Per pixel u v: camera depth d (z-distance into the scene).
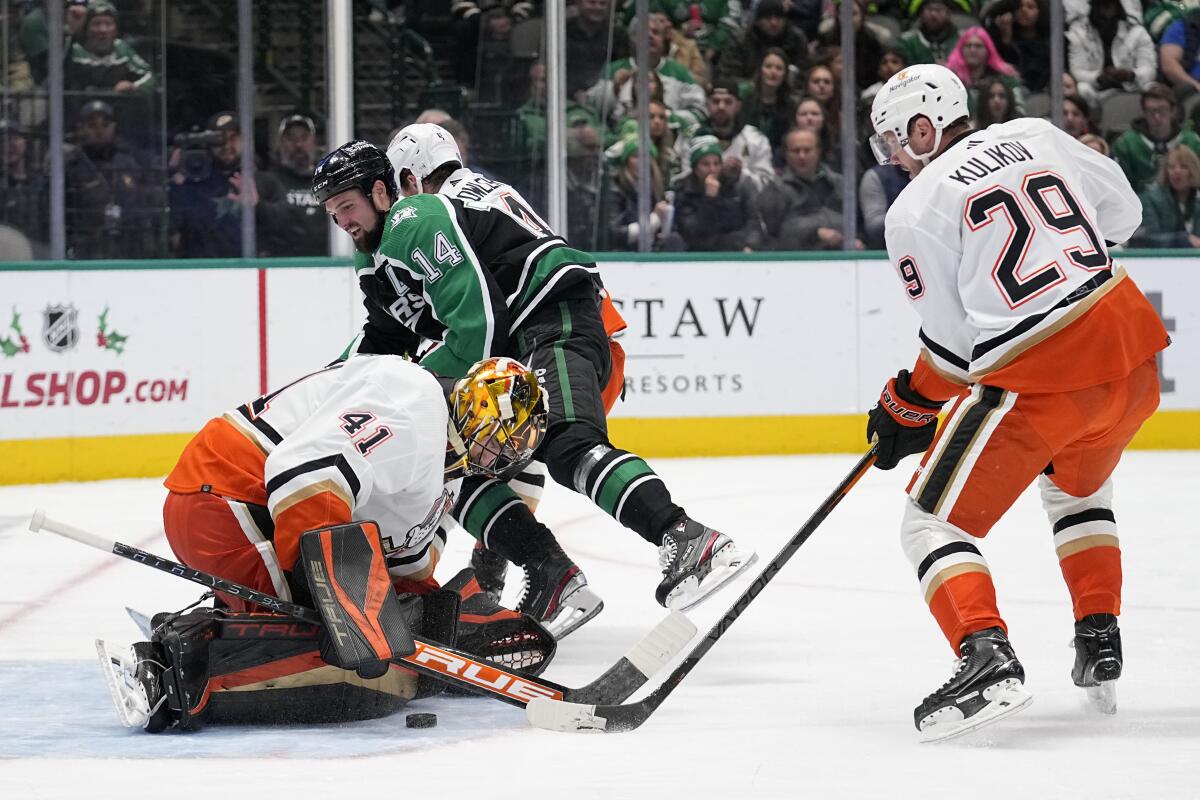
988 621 5.45
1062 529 6.15
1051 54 18.36
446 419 5.76
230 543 5.94
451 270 6.96
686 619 5.91
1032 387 5.58
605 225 17.73
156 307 15.51
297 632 5.74
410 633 5.47
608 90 17.56
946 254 5.67
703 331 16.88
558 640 7.23
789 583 9.33
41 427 15.11
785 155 17.88
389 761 5.23
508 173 17.58
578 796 4.77
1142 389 5.86
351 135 17.11
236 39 16.69
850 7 17.66
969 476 5.64
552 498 13.55
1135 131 18.62
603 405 7.34
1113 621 6.01
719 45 17.69
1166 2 18.58
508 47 17.36
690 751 5.39
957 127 6.02
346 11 16.84
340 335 16.12
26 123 16.05
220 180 16.83
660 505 6.88
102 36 16.33
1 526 12.02
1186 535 11.11
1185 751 5.38
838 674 6.84
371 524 5.54
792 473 15.36
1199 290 17.61
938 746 5.47
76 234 16.48
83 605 8.77
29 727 5.77
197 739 5.55
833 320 17.20
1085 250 5.68
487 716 5.96
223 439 5.99
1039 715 5.99
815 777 5.01
